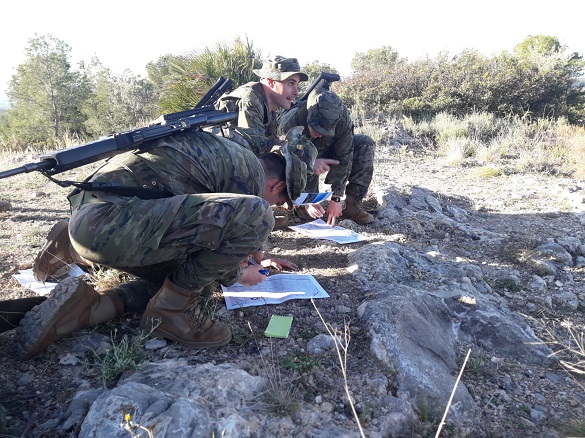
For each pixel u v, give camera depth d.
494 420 2.29
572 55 14.75
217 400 2.04
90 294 2.45
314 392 2.25
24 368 2.30
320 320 2.84
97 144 2.25
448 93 12.68
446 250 4.23
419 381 2.35
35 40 36.91
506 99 13.00
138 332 2.54
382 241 4.14
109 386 2.20
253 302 2.96
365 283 3.28
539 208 5.71
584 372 2.61
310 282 3.26
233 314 2.85
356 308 2.97
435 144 10.34
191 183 2.41
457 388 2.40
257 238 2.32
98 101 35.81
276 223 4.38
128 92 34.09
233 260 2.32
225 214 2.22
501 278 3.77
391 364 2.43
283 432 1.97
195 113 2.58
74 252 2.99
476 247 4.38
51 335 2.34
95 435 1.81
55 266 3.00
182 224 2.21
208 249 2.29
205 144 2.47
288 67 3.92
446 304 3.12
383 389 2.30
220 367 2.26
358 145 4.49
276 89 3.98
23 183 6.06
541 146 9.60
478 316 3.02
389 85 13.34
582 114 13.76
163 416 1.85
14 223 4.46
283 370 2.37
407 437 2.10
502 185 6.90
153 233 2.20
